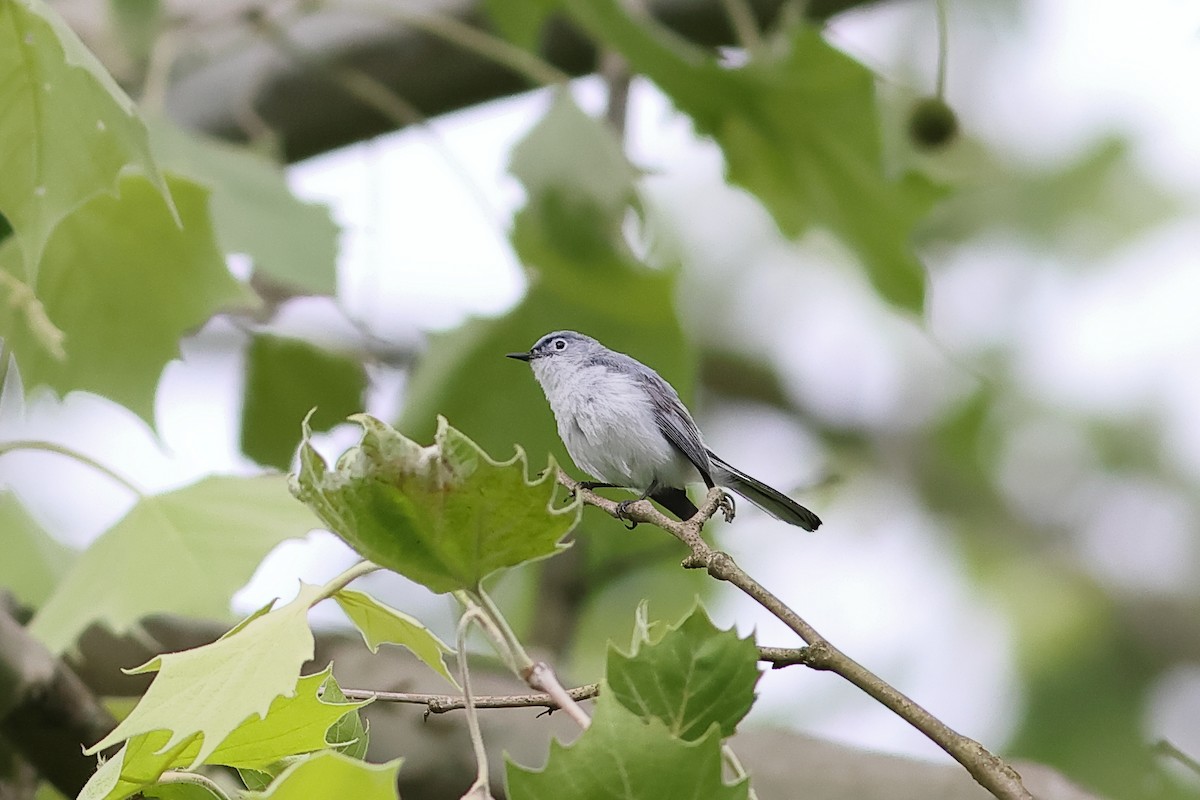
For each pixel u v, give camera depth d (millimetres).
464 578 3859
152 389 7707
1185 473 17344
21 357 7539
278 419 9961
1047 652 16062
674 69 9445
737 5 9453
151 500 6773
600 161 9469
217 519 6719
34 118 5621
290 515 6828
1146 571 16750
